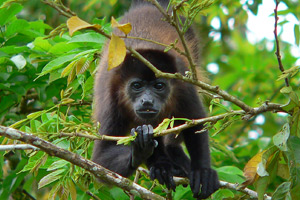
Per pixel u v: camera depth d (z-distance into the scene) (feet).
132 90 32.78
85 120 36.68
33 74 35.96
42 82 36.35
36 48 34.88
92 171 24.68
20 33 36.83
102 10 50.47
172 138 36.88
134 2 43.57
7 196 35.01
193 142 32.19
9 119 40.47
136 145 26.76
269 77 54.03
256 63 56.18
